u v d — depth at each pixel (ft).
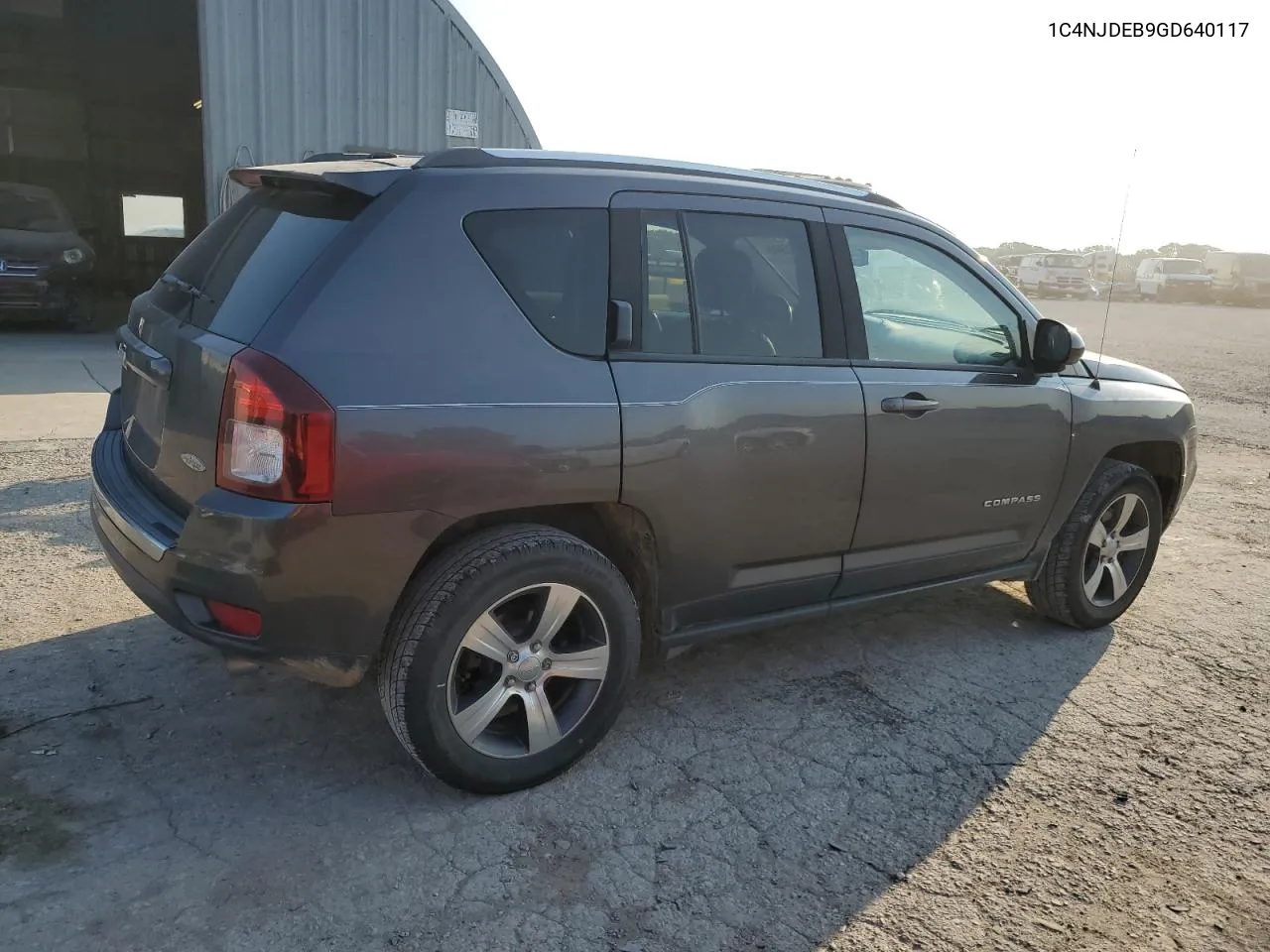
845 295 12.00
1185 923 8.69
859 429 11.69
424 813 9.68
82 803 9.48
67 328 47.01
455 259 9.39
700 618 11.41
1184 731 12.14
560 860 9.10
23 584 14.53
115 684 11.80
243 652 8.91
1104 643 14.85
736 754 11.11
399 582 9.07
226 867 8.71
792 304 11.57
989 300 13.51
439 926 8.16
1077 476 14.20
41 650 12.53
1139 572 15.58
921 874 9.19
